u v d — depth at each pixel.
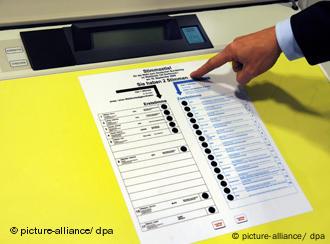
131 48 1.09
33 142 0.90
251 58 1.03
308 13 1.03
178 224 0.88
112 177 0.90
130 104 1.00
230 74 1.10
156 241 0.85
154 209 0.88
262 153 1.00
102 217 0.85
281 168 0.99
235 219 0.91
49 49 1.04
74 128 0.94
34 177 0.87
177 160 0.94
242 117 1.04
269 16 1.25
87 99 0.98
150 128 0.97
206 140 0.99
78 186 0.87
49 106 0.96
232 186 0.94
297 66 1.16
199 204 0.91
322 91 1.12
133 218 0.86
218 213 0.90
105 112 0.97
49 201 0.85
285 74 1.14
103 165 0.90
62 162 0.89
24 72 1.00
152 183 0.91
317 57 1.04
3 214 0.82
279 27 1.04
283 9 1.27
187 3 1.20
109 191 0.88
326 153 1.03
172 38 1.14
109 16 1.13
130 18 1.14
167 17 1.16
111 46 1.08
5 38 1.05
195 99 1.04
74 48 1.06
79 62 1.04
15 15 1.07
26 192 0.85
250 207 0.93
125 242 0.84
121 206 0.87
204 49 1.13
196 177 0.93
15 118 0.93
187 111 1.02
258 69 1.05
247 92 1.08
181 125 0.99
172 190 0.91
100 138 0.94
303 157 1.01
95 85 1.01
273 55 1.05
